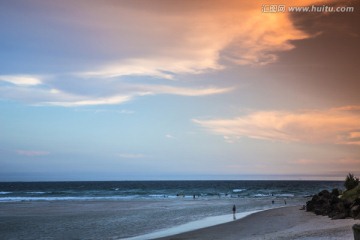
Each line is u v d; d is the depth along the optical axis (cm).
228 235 2411
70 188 15750
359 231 1236
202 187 17050
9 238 2639
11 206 5656
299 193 10881
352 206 2920
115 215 4147
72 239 2550
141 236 2586
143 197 8962
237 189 14350
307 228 2425
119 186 18750
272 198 8025
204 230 2766
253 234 2377
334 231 2027
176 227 3036
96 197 8950
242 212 4281
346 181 3728
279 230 2488
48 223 3453
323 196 3825
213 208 5044
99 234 2741
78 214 4294
